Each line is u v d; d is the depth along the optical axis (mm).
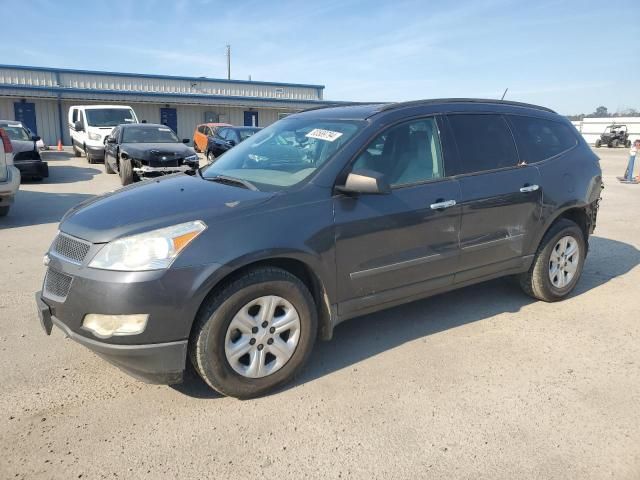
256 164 4000
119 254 2906
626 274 6023
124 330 2875
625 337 4246
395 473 2609
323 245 3357
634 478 2598
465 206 4051
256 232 3119
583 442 2871
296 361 3369
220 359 3070
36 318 4449
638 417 3117
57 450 2748
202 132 25219
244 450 2770
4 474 2561
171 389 3359
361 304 3674
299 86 43000
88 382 3428
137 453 2736
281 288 3229
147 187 3818
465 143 4242
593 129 54438
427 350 3955
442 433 2932
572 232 4922
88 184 13836
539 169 4617
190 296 2914
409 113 4023
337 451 2771
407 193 3777
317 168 3555
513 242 4469
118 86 35688
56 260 3152
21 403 3172
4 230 7969
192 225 3010
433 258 3943
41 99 31109
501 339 4168
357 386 3428
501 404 3230
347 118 4008
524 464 2688
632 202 12047
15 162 13289
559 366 3734
